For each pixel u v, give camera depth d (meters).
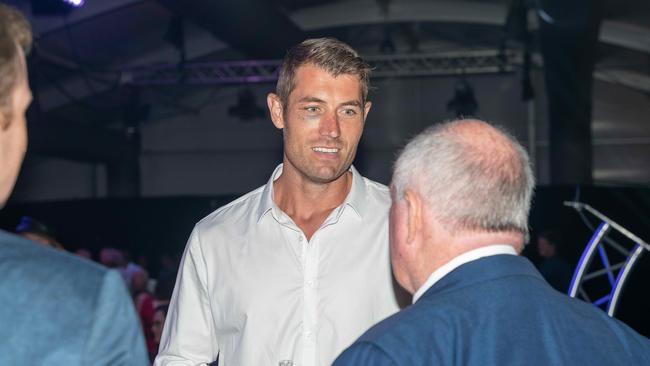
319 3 12.27
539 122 14.24
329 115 1.95
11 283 1.03
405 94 14.68
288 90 1.99
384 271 2.03
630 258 3.96
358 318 1.99
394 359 1.16
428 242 1.30
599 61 13.07
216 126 15.21
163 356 2.06
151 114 15.13
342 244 2.03
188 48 12.64
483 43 13.63
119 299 1.06
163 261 9.73
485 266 1.27
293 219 2.10
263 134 15.12
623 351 1.25
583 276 3.93
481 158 1.28
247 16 9.15
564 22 9.05
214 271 2.06
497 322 1.21
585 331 1.25
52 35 10.84
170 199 11.35
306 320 1.98
